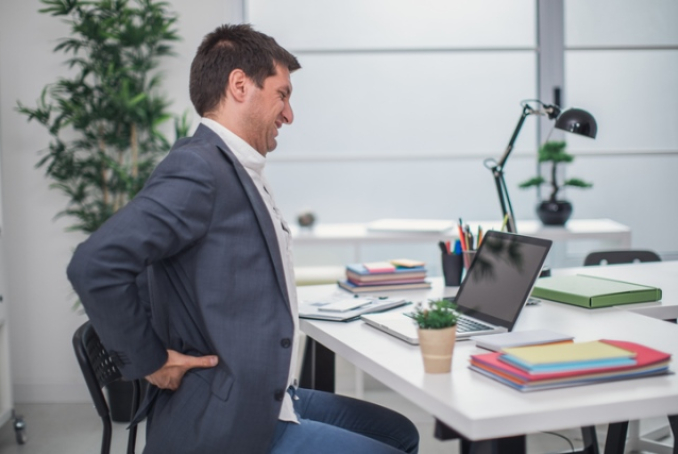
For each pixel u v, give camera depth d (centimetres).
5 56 388
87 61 389
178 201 151
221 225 158
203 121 173
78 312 401
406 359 163
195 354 164
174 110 401
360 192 448
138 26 386
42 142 392
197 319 163
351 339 183
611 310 216
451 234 380
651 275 272
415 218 450
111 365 203
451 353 151
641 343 174
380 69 442
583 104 449
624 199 454
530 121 448
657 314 220
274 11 433
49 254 397
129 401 357
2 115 389
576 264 448
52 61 389
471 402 131
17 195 394
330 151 445
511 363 142
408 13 438
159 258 153
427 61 442
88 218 376
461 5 439
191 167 154
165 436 159
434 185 449
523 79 446
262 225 161
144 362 154
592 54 446
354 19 437
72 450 325
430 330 149
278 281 162
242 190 162
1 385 331
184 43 399
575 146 450
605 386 139
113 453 318
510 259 203
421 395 140
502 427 125
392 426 193
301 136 444
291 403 174
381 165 447
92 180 373
